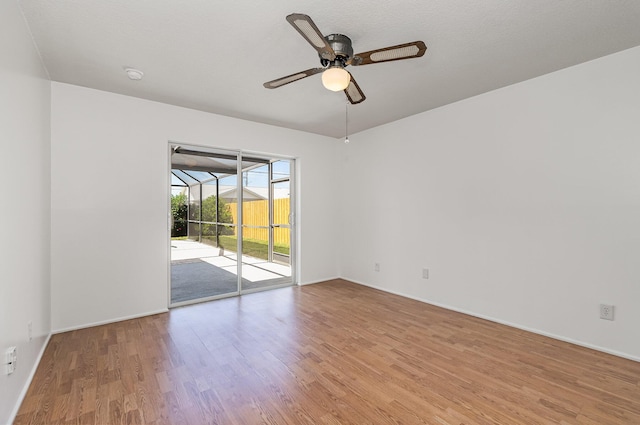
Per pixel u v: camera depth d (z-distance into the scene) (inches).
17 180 70.9
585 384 80.4
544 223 111.7
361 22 79.4
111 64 102.2
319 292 170.1
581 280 103.3
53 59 98.2
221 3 72.4
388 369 88.1
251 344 104.3
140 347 101.5
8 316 64.3
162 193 137.1
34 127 87.7
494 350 99.9
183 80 114.8
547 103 110.3
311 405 71.9
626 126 94.3
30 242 82.6
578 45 91.6
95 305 121.0
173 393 76.2
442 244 144.5
